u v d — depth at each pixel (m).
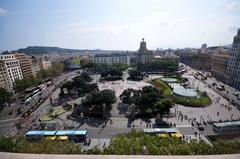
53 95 135.88
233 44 163.50
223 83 174.62
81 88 130.88
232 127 75.44
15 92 148.50
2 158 15.77
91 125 81.75
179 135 68.19
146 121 85.44
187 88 144.62
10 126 84.06
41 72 186.00
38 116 94.88
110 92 99.81
